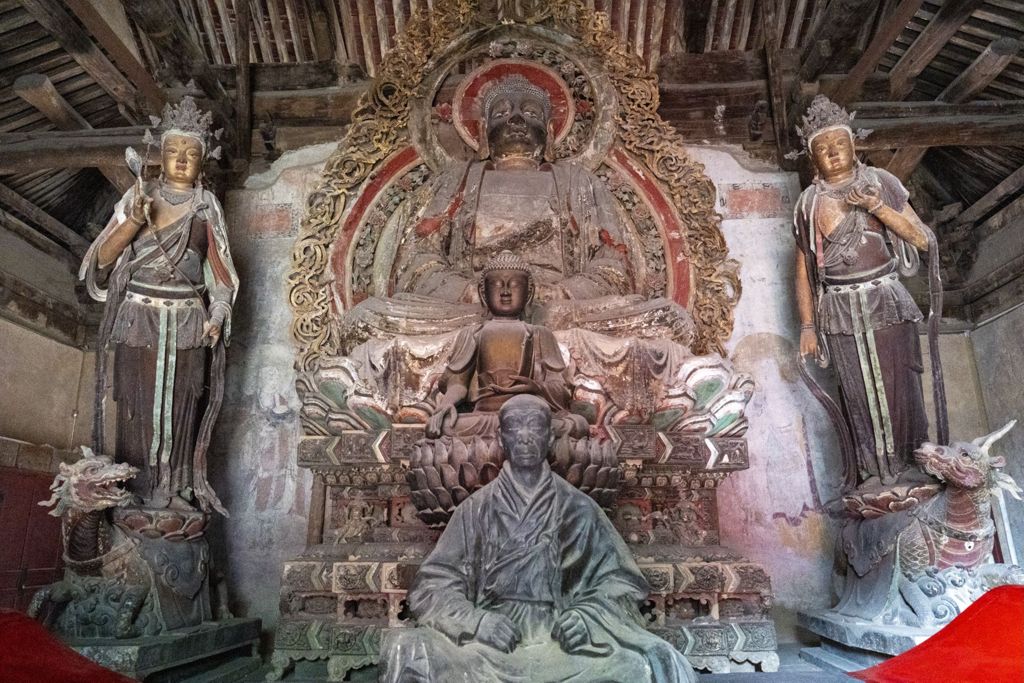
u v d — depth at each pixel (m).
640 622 4.01
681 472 5.27
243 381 6.83
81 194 8.20
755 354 6.88
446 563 4.00
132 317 5.13
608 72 7.22
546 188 6.91
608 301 5.91
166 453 5.09
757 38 8.28
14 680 3.57
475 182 6.89
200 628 4.85
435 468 4.53
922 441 5.09
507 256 5.41
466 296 6.08
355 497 5.42
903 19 6.02
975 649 3.89
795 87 7.34
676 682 3.40
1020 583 4.31
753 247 7.20
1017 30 6.61
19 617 3.95
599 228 6.70
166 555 4.81
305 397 5.50
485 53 7.30
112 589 4.50
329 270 6.73
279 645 4.80
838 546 5.47
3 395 7.29
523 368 4.98
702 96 7.72
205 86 6.94
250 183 7.47
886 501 4.91
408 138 7.12
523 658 3.56
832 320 5.41
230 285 5.54
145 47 7.64
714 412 5.32
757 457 6.60
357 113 7.09
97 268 5.27
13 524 7.11
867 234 5.37
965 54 7.16
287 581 4.88
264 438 6.67
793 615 6.19
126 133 6.86
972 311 8.09
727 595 4.87
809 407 6.71
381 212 6.98
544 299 6.08
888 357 5.22
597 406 5.20
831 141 5.54
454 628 3.64
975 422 7.90
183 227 5.32
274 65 7.92
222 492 6.53
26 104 7.23
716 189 7.20
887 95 7.50
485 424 4.68
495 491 4.14
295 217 7.34
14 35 6.51
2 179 7.37
